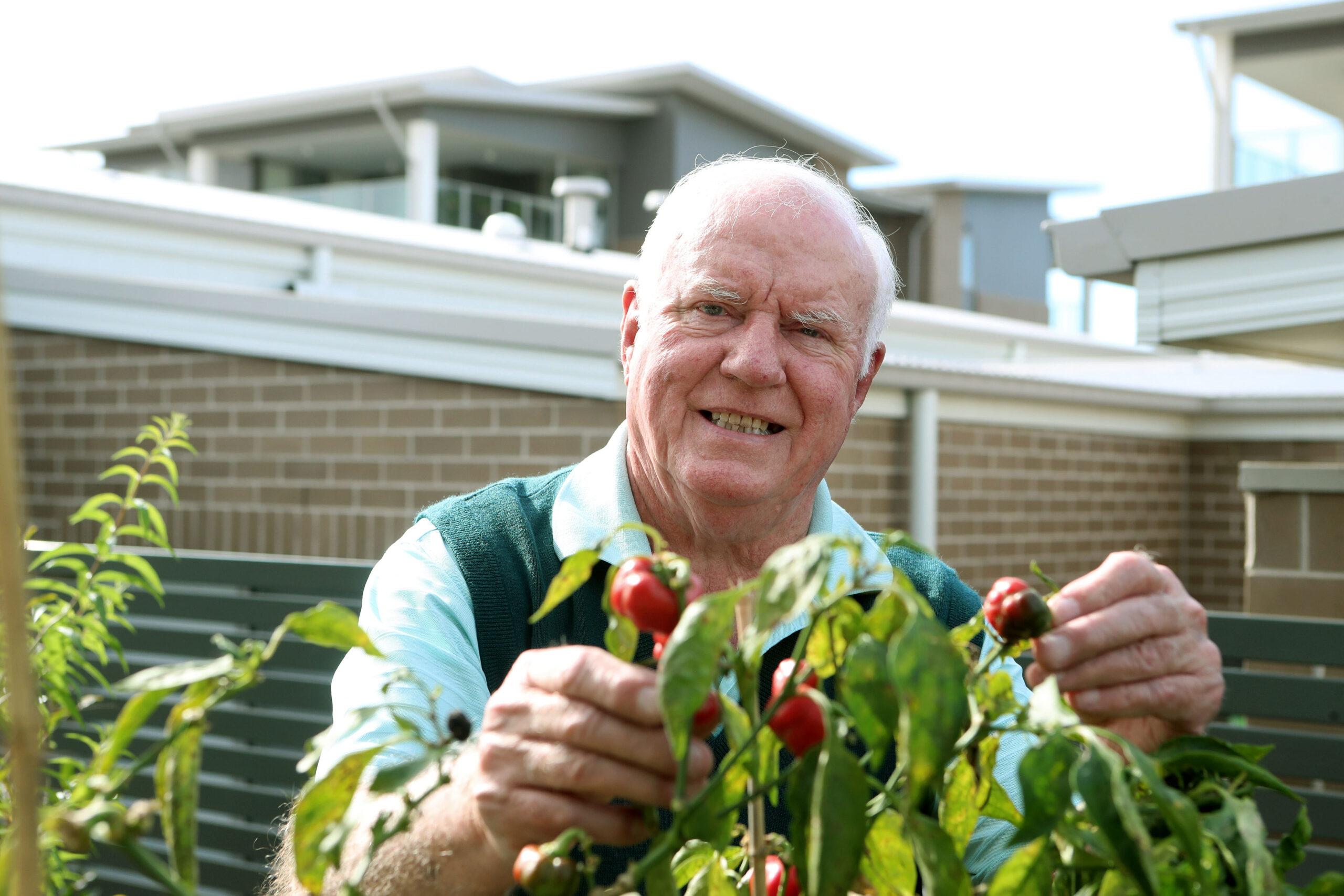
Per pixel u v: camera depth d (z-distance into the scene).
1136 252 2.87
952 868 0.60
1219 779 0.78
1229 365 9.48
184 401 5.27
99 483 5.43
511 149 20.02
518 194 21.08
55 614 1.55
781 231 1.47
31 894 0.47
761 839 0.73
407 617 1.45
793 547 0.60
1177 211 2.80
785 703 0.68
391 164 20.33
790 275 1.46
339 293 7.37
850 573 1.58
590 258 9.72
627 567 0.72
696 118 21.38
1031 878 0.66
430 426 4.74
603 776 0.73
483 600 1.52
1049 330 11.72
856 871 0.59
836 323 1.50
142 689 0.60
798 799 0.66
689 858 0.79
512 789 0.76
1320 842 2.78
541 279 8.50
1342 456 7.16
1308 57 12.69
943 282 25.84
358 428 4.89
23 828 0.47
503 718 0.78
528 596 1.56
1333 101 13.84
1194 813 0.63
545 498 1.70
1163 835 0.73
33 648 1.43
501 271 8.26
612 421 4.41
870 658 0.62
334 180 20.39
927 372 5.38
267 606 3.17
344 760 0.66
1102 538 6.89
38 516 5.59
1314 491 3.44
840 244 1.51
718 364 1.47
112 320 5.40
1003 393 5.84
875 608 0.68
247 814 3.17
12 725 0.47
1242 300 2.76
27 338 5.65
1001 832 1.36
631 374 1.62
